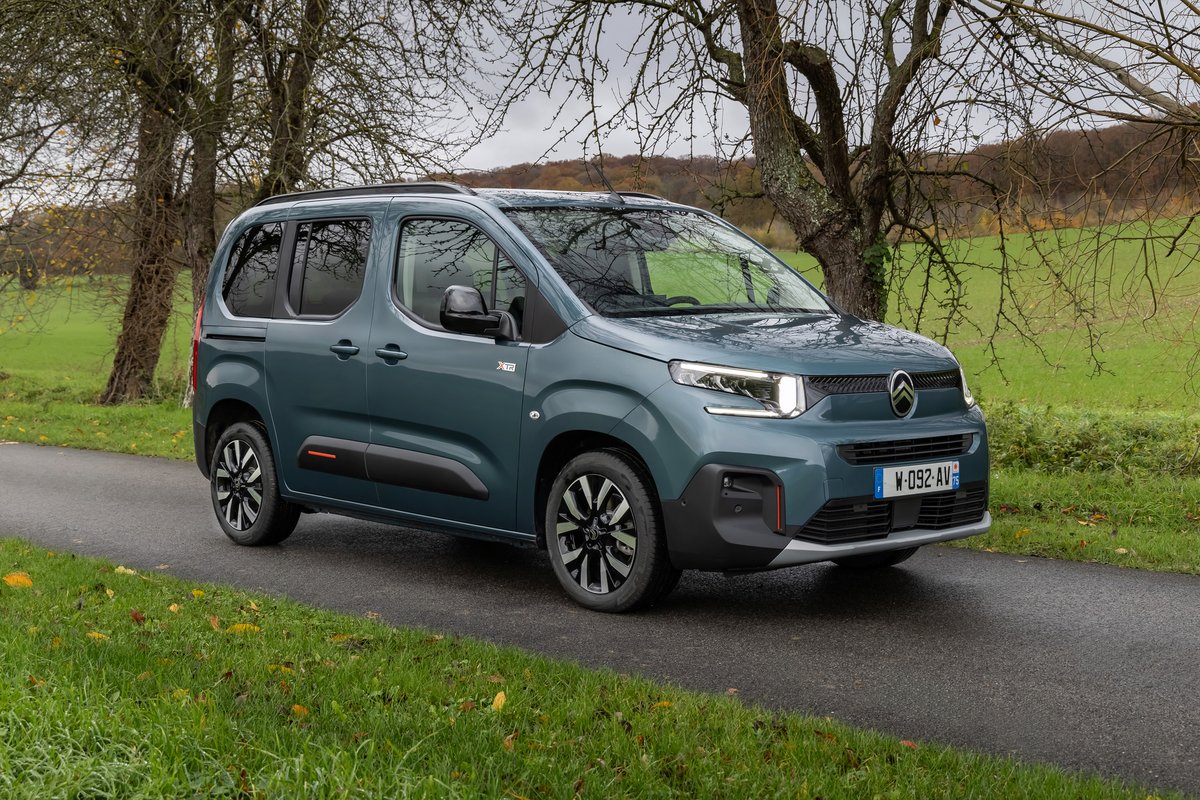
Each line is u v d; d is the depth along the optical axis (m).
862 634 5.45
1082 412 12.83
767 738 3.72
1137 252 8.81
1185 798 3.44
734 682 4.75
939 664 4.96
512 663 4.64
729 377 5.38
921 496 5.60
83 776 3.11
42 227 20.47
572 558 6.00
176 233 19.84
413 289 6.64
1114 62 8.23
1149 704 4.42
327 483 7.12
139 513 9.21
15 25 15.79
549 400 5.88
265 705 3.82
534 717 3.87
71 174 18.23
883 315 10.80
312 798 3.04
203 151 16.75
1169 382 20.42
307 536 8.16
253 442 7.64
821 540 5.32
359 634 5.10
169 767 3.17
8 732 3.38
